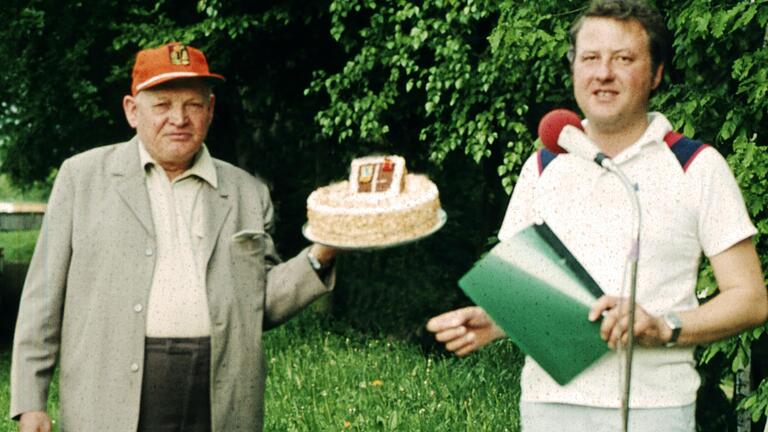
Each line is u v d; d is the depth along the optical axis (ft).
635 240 7.57
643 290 8.06
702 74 20.04
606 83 8.15
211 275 10.70
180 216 10.84
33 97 40.50
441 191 35.83
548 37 22.20
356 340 31.40
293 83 38.04
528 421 8.63
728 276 8.11
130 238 10.57
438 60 28.02
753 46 19.03
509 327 8.14
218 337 10.60
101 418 10.37
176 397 10.51
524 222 8.91
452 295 36.14
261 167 40.96
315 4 34.17
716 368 24.82
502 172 25.39
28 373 10.59
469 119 28.30
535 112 27.78
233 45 36.09
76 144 43.45
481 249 34.30
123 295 10.47
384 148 35.91
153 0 38.04
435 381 23.66
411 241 8.71
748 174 16.69
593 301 7.91
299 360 27.43
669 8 19.86
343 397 22.27
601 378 8.15
